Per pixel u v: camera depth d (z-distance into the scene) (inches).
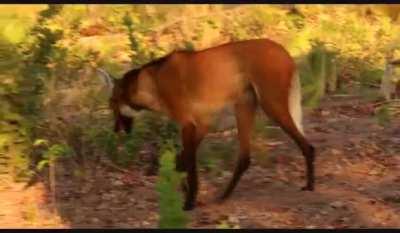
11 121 484.4
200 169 498.3
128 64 667.4
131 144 504.1
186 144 443.5
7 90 482.9
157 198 450.3
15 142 482.9
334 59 684.7
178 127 513.3
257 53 440.8
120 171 492.4
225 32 778.2
